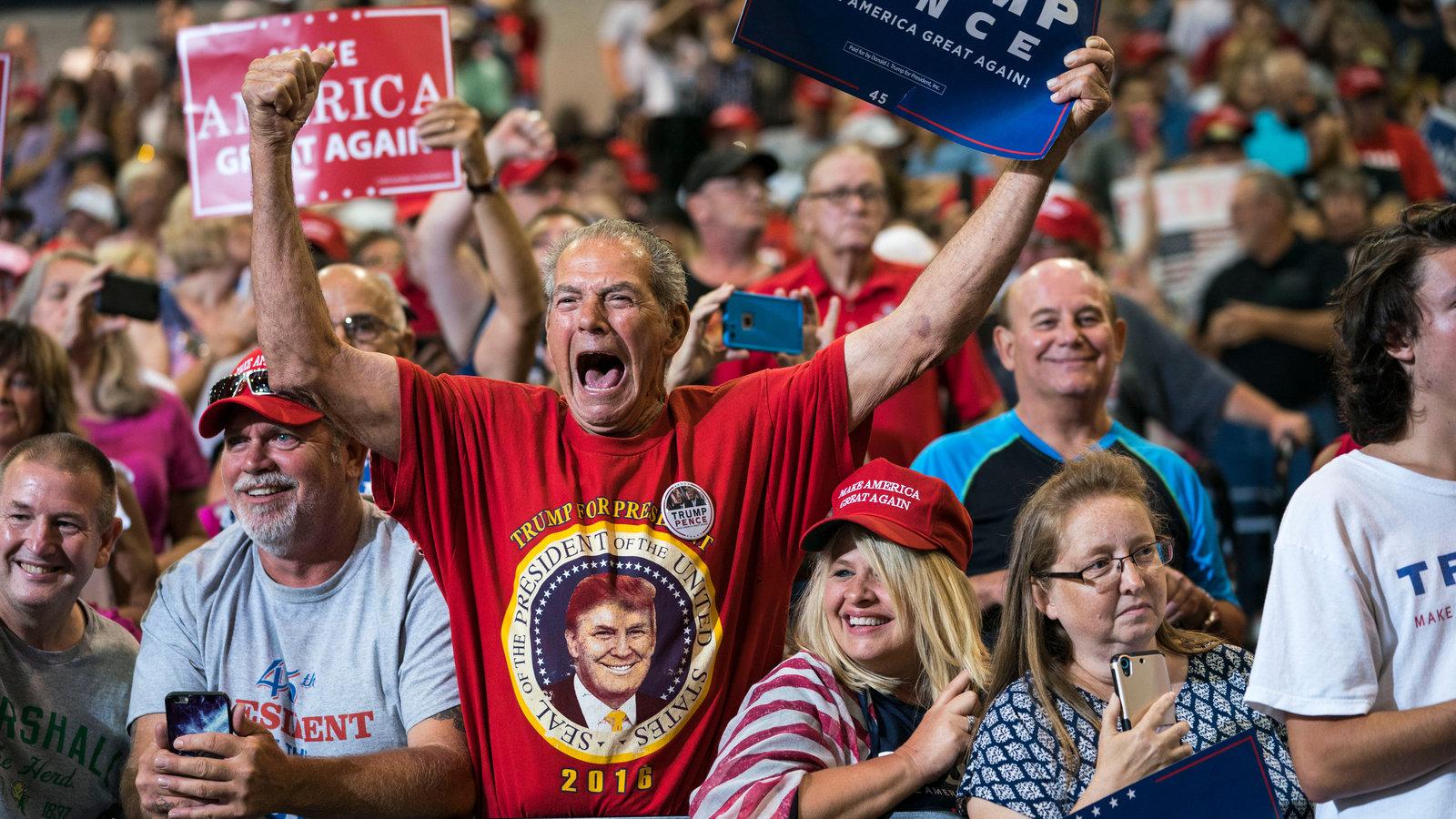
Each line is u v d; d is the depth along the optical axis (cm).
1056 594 288
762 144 1079
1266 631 253
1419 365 254
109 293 494
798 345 404
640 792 286
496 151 457
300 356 286
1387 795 248
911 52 281
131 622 403
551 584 290
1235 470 581
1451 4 1022
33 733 326
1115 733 267
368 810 283
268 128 277
